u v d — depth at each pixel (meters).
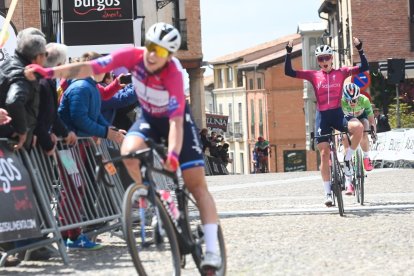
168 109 10.51
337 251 13.45
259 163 77.06
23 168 13.37
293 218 18.25
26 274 12.34
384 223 16.84
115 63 10.77
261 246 14.16
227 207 21.44
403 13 64.31
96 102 15.34
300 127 117.12
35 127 13.78
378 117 43.34
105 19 25.75
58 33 26.14
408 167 43.00
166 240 10.42
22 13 60.78
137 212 11.06
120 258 13.54
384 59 64.31
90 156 15.27
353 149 20.47
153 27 10.53
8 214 12.90
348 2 67.00
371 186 27.58
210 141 58.34
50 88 13.91
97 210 15.14
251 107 124.12
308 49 92.88
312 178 33.91
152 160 10.34
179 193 10.77
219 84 136.50
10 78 13.19
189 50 70.12
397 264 12.18
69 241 14.71
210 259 10.55
